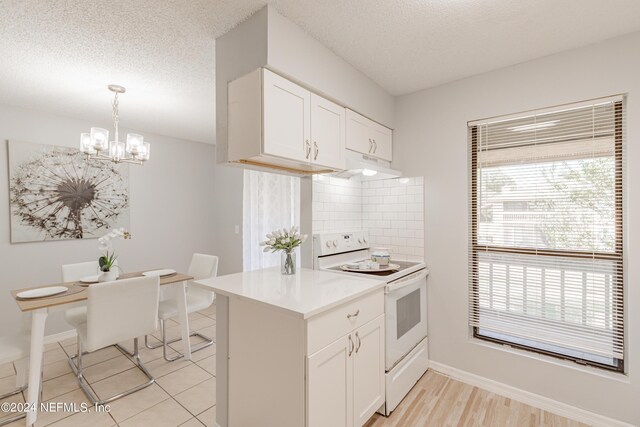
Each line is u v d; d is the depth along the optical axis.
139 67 2.10
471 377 2.21
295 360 1.36
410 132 2.55
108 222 3.39
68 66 2.07
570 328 1.91
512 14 1.57
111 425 1.81
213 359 2.64
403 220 2.57
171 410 1.95
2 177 2.77
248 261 3.85
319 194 2.32
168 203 3.96
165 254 3.92
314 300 1.43
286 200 3.62
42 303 1.91
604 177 1.82
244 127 1.61
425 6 1.51
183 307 2.64
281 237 2.01
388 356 1.85
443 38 1.78
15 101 2.70
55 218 3.03
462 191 2.28
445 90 2.37
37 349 1.87
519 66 2.07
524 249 2.06
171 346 2.90
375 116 2.35
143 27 1.65
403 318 2.04
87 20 1.58
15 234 2.81
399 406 1.95
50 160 3.00
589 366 1.85
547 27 1.67
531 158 2.05
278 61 1.55
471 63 2.07
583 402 1.82
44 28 1.64
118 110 2.95
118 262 3.48
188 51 1.90
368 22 1.63
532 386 1.99
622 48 1.74
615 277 1.78
